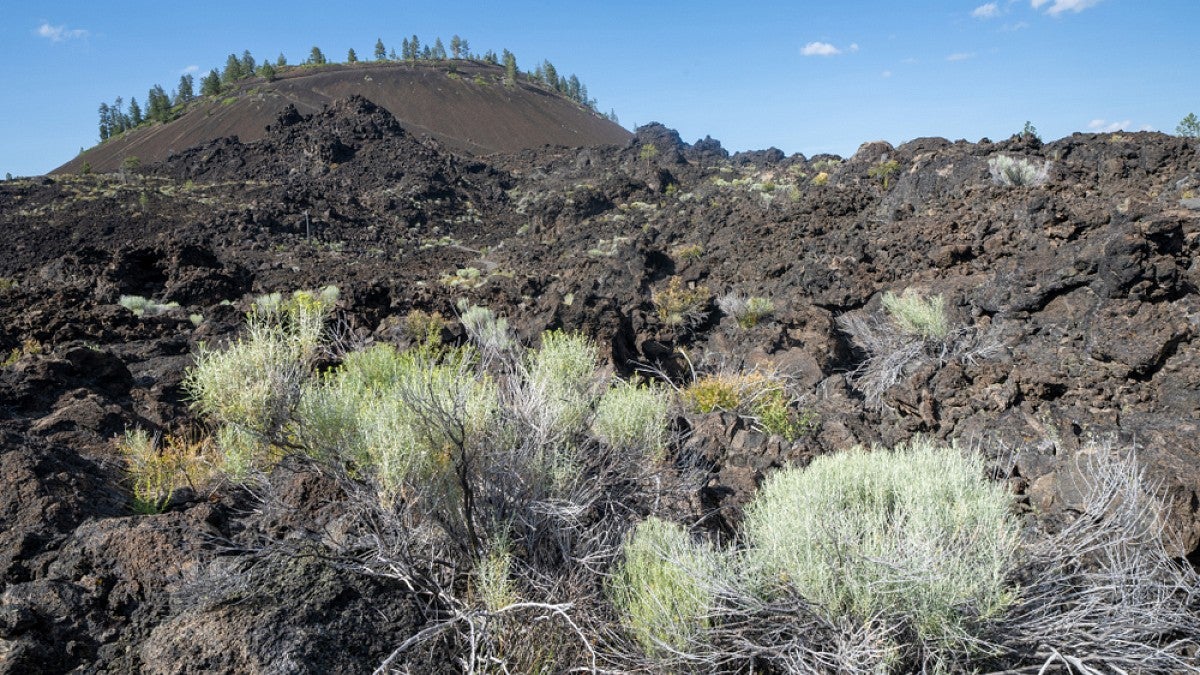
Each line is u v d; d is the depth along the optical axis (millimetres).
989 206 14750
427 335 9727
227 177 61000
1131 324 7488
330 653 3051
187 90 172000
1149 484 4406
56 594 3225
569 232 34188
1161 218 8422
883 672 2877
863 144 27266
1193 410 6324
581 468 4270
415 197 52438
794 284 13555
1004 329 8867
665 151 58219
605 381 6465
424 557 3607
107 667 2986
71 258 20172
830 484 3977
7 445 4184
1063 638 3164
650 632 3152
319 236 41031
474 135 149000
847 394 8250
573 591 3375
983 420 6480
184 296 18453
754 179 38188
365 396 4535
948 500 3850
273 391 4074
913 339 9445
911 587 3016
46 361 6160
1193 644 3471
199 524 3818
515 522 3859
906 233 13711
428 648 3203
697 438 6246
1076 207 11891
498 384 4922
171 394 7055
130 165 65625
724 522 4730
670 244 23438
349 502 3871
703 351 10812
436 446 3709
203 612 3111
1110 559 3566
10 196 50250
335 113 71688
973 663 3156
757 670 3264
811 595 3137
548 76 199500
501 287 17281
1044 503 4805
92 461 4672
